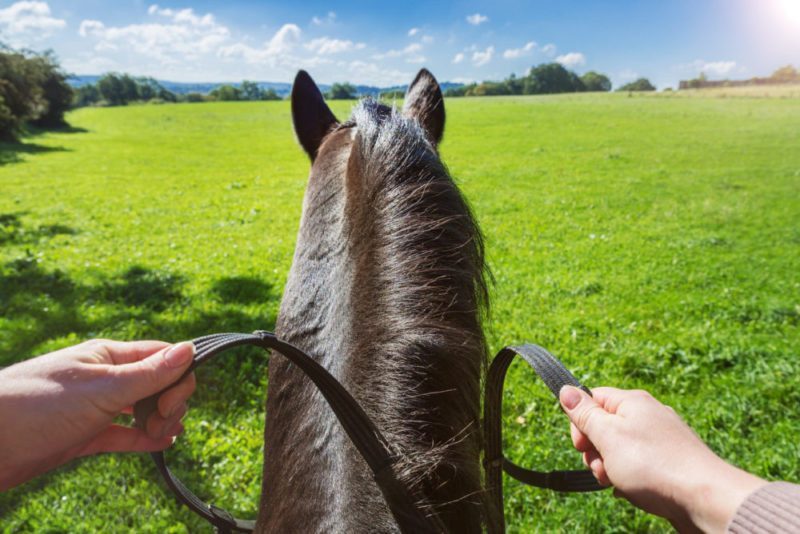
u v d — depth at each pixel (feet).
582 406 3.18
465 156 72.13
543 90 309.42
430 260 3.44
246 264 29.73
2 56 138.72
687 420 13.92
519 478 3.97
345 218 3.88
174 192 56.54
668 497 2.72
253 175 68.28
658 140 81.35
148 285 25.86
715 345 18.13
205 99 341.62
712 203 42.57
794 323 20.76
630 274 26.81
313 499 3.34
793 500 2.30
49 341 19.86
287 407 3.79
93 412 3.05
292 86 5.94
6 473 2.92
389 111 4.80
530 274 26.84
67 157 90.27
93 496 12.00
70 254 32.68
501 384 3.63
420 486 2.96
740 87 212.64
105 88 347.56
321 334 3.72
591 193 48.01
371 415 3.14
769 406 14.62
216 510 4.30
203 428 14.38
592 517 10.67
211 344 3.23
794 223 36.45
